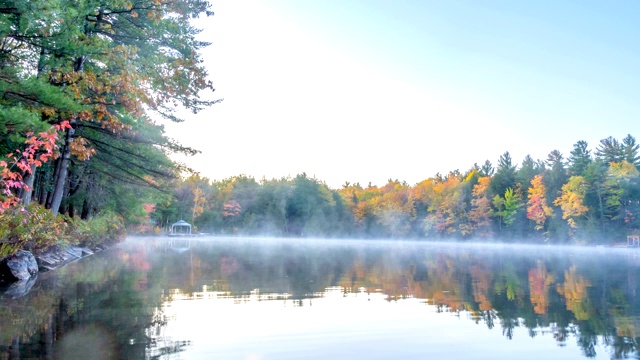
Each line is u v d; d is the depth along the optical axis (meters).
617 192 59.16
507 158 86.56
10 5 9.74
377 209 98.00
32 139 8.20
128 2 14.80
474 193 79.50
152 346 5.11
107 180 26.62
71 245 20.84
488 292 10.17
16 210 10.80
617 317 7.23
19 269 11.24
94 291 9.29
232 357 4.79
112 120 13.90
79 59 15.19
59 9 10.22
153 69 15.09
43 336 5.40
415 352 5.13
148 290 9.62
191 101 18.50
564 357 5.01
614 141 69.75
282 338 5.67
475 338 5.79
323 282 11.84
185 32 17.72
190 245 40.88
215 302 8.24
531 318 7.11
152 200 36.75
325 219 94.75
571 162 70.12
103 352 4.80
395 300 8.81
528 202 70.44
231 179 114.62
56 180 17.73
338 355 4.96
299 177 98.06
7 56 11.74
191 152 21.39
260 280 12.07
